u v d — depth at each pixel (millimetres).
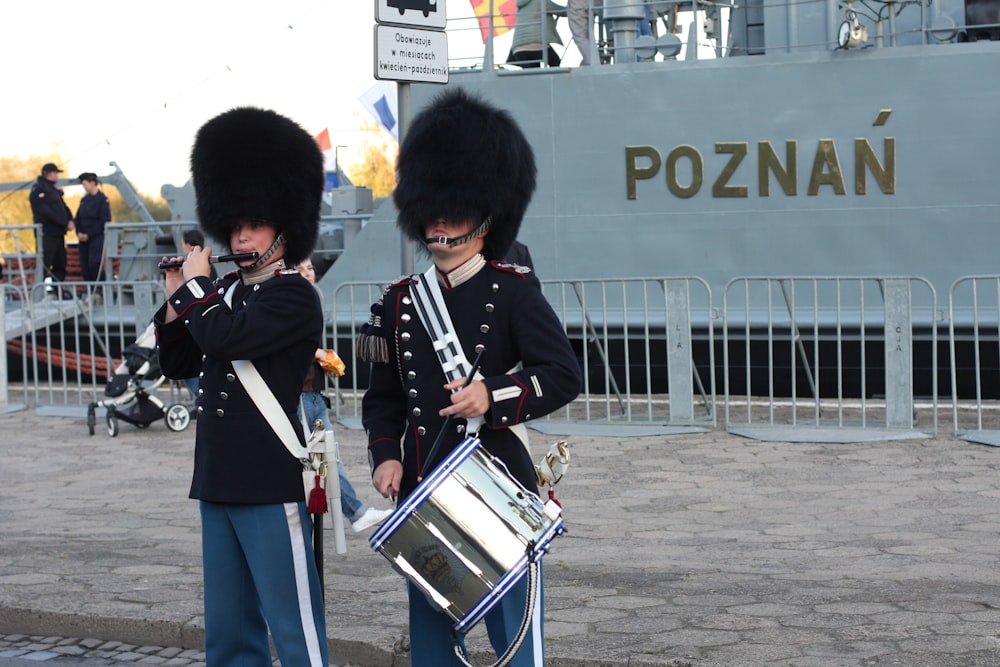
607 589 5590
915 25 12023
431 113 3656
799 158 11305
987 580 5578
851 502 7422
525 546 3266
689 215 11602
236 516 3922
